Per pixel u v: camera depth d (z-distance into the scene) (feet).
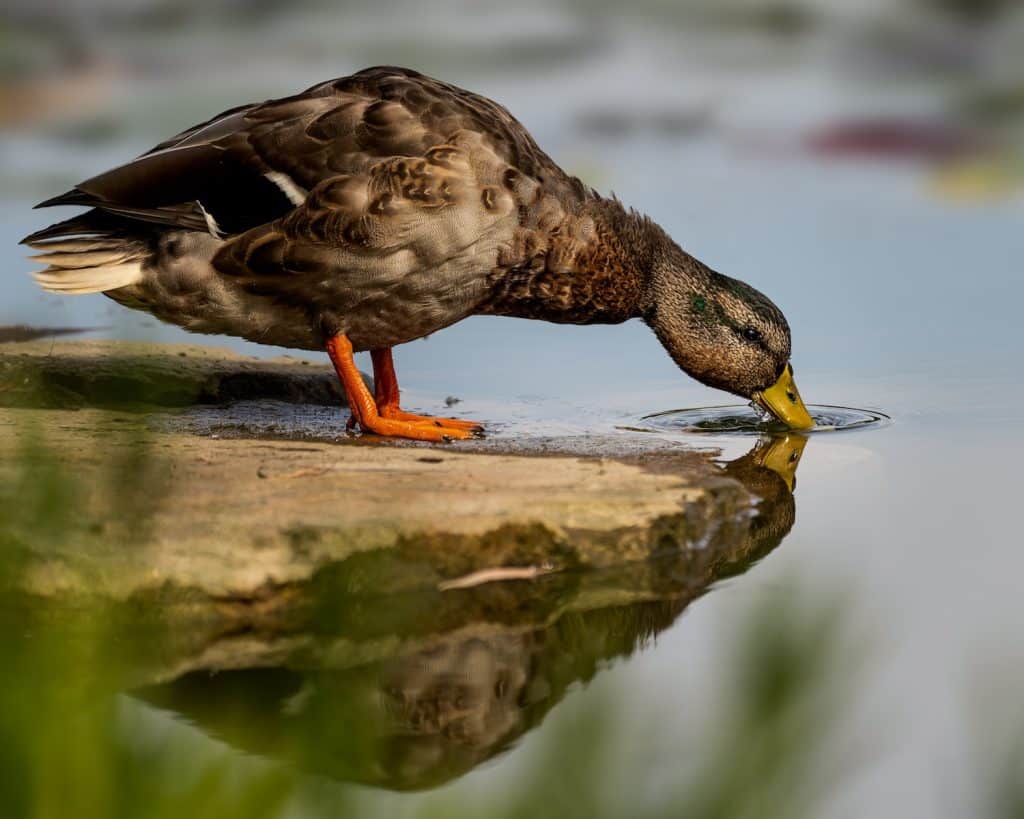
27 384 36.17
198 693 21.57
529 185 34.19
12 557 12.95
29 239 33.83
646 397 41.34
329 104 33.73
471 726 20.51
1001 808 9.02
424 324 34.81
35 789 8.63
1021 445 35.32
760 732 8.41
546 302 36.35
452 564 25.68
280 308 34.01
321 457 30.66
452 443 34.68
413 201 32.48
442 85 35.35
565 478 29.19
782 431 37.73
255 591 23.99
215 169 33.17
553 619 25.26
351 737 10.41
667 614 25.32
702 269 39.09
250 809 8.85
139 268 33.86
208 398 38.73
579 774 8.67
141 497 23.21
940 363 42.93
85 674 11.48
